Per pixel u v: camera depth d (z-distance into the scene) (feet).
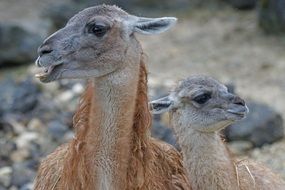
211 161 57.00
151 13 134.21
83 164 50.06
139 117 50.57
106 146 49.93
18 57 113.19
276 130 87.66
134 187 50.47
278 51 115.24
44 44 50.42
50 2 140.05
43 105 95.61
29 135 89.51
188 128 57.52
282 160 83.15
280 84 102.99
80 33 50.34
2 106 96.02
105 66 49.83
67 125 91.71
